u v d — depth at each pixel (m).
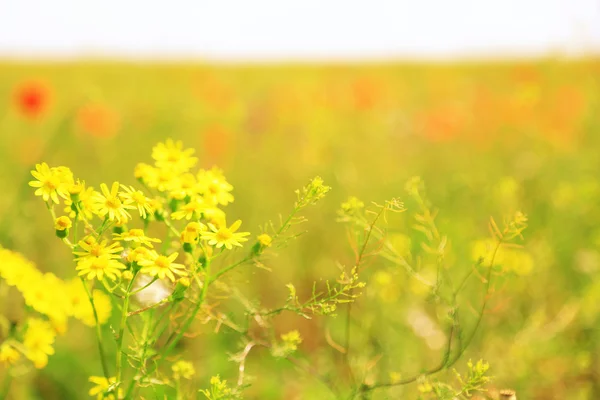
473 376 1.83
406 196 4.23
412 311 2.80
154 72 8.97
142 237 1.41
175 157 1.62
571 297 3.18
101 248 1.40
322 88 6.11
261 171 4.93
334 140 5.09
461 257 3.23
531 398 2.49
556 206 3.88
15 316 1.76
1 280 1.85
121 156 5.20
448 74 9.44
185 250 1.45
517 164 4.65
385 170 4.86
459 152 5.32
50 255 3.38
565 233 3.70
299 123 5.34
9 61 23.08
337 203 4.15
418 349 2.64
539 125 4.95
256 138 5.28
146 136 5.59
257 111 5.56
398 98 7.90
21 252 3.11
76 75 9.54
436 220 3.73
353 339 2.78
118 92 7.99
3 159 4.56
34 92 4.21
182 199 1.57
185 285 1.40
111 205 1.45
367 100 5.59
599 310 3.00
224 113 5.99
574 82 4.86
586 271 3.39
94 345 2.72
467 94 7.03
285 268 3.54
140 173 1.58
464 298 2.75
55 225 1.40
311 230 3.95
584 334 2.90
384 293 2.68
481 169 4.80
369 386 1.89
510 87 7.32
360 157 5.02
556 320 3.00
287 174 4.84
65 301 1.63
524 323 2.92
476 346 2.70
